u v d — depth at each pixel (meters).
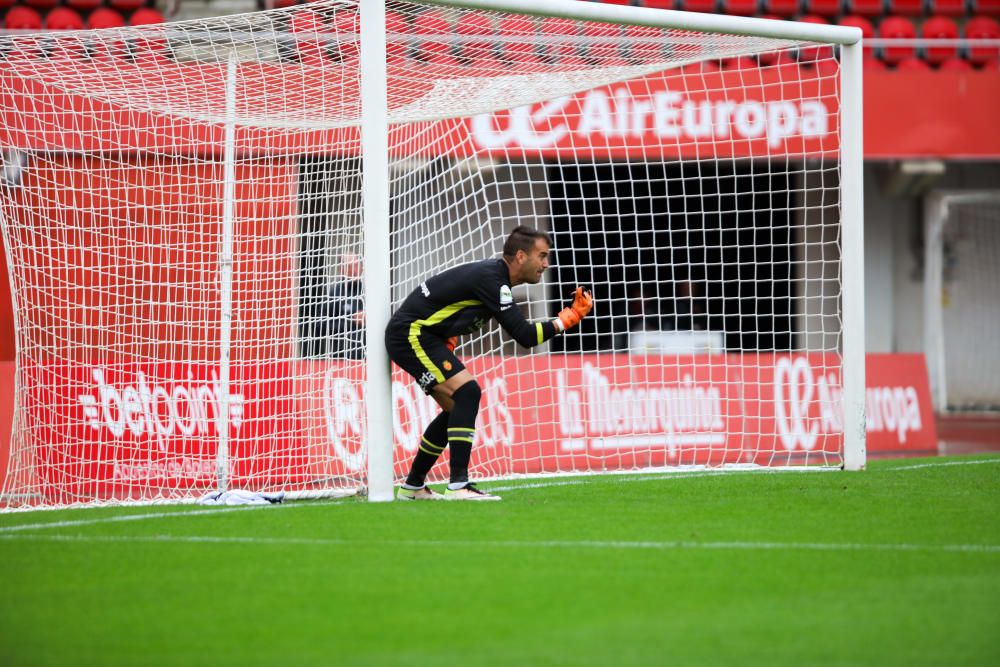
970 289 61.00
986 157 47.34
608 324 52.25
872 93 47.25
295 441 31.27
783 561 17.97
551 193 51.34
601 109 43.00
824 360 37.59
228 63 28.94
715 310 53.06
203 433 31.31
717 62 44.75
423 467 25.83
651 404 37.72
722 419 38.25
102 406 31.23
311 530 21.12
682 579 16.73
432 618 14.61
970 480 28.14
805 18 56.62
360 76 26.34
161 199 33.19
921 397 42.41
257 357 32.28
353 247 33.09
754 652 13.06
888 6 57.28
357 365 30.72
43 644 13.57
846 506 23.75
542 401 36.75
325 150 34.47
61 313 35.50
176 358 35.59
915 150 47.25
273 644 13.48
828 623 14.31
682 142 43.59
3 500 29.66
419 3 26.25
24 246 31.02
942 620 14.46
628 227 52.44
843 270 31.12
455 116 34.31
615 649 13.18
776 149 43.81
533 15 27.56
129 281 36.03
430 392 25.12
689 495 25.67
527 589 16.14
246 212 35.53
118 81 29.58
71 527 22.41
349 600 15.59
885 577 16.86
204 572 17.48
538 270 24.56
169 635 13.93
